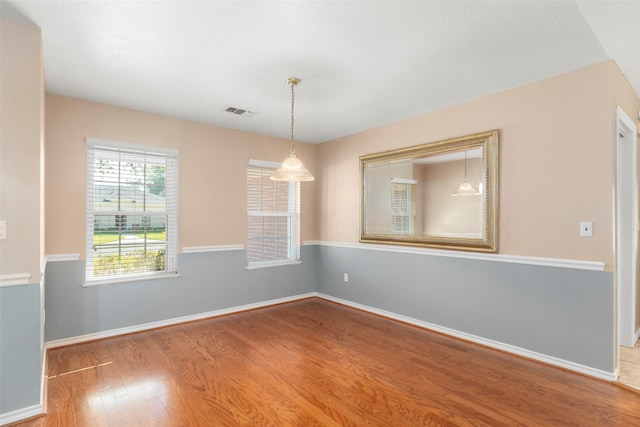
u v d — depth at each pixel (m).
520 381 2.57
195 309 4.05
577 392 2.41
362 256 4.52
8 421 1.99
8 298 2.01
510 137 3.09
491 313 3.22
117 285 3.52
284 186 4.98
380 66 2.62
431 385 2.52
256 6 1.87
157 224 3.82
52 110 3.17
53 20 2.01
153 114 3.75
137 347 3.21
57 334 3.18
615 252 2.58
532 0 1.82
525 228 3.00
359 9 1.90
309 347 3.24
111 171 3.52
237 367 2.79
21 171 2.05
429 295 3.74
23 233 2.05
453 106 3.52
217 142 4.24
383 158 4.20
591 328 2.64
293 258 5.08
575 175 2.71
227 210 4.31
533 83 2.95
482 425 2.04
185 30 2.12
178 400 2.29
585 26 2.07
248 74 2.76
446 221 3.59
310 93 3.18
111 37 2.20
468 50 2.38
